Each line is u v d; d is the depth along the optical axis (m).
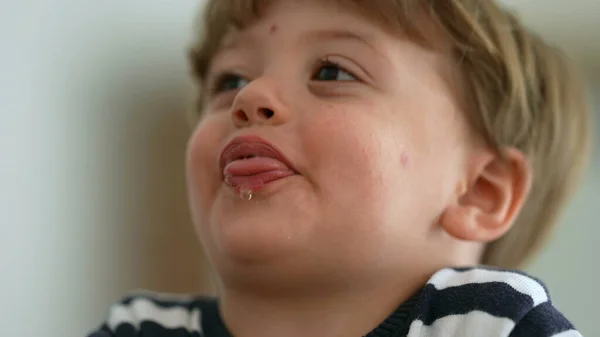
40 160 0.87
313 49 0.64
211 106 0.71
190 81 0.96
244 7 0.68
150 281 0.96
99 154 0.93
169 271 0.98
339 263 0.59
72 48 0.92
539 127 0.77
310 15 0.65
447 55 0.66
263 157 0.59
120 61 0.96
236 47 0.70
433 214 0.64
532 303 0.56
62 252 0.88
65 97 0.90
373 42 0.63
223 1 0.74
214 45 0.77
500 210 0.69
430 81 0.65
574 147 0.84
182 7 1.02
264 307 0.62
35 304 0.85
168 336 0.67
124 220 0.94
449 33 0.66
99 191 0.92
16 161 0.85
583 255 1.00
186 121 1.01
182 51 1.02
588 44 1.00
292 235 0.58
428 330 0.57
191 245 1.01
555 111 0.80
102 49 0.94
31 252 0.85
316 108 0.60
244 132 0.60
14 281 0.83
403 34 0.64
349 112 0.60
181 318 0.69
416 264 0.62
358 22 0.64
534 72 0.77
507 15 0.77
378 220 0.59
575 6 1.01
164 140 0.99
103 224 0.92
